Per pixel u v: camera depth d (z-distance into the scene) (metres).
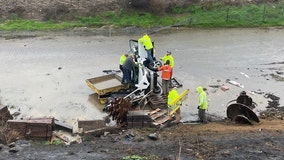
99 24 28.39
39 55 23.84
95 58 23.33
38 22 28.53
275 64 22.55
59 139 14.82
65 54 23.95
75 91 19.27
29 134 14.63
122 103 15.59
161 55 23.59
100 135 15.15
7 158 12.71
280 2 31.17
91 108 17.66
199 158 12.64
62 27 28.02
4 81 20.36
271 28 28.56
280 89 19.44
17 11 29.23
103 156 12.83
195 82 20.19
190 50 24.47
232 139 14.27
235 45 25.38
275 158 12.63
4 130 14.59
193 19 29.17
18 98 18.53
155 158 12.59
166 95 18.14
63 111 17.36
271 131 15.02
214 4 30.36
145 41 18.62
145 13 29.38
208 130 15.32
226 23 29.05
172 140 14.31
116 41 26.06
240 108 16.16
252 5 30.48
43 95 18.84
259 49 24.72
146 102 17.67
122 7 29.61
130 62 17.83
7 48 24.86
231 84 19.97
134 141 14.31
